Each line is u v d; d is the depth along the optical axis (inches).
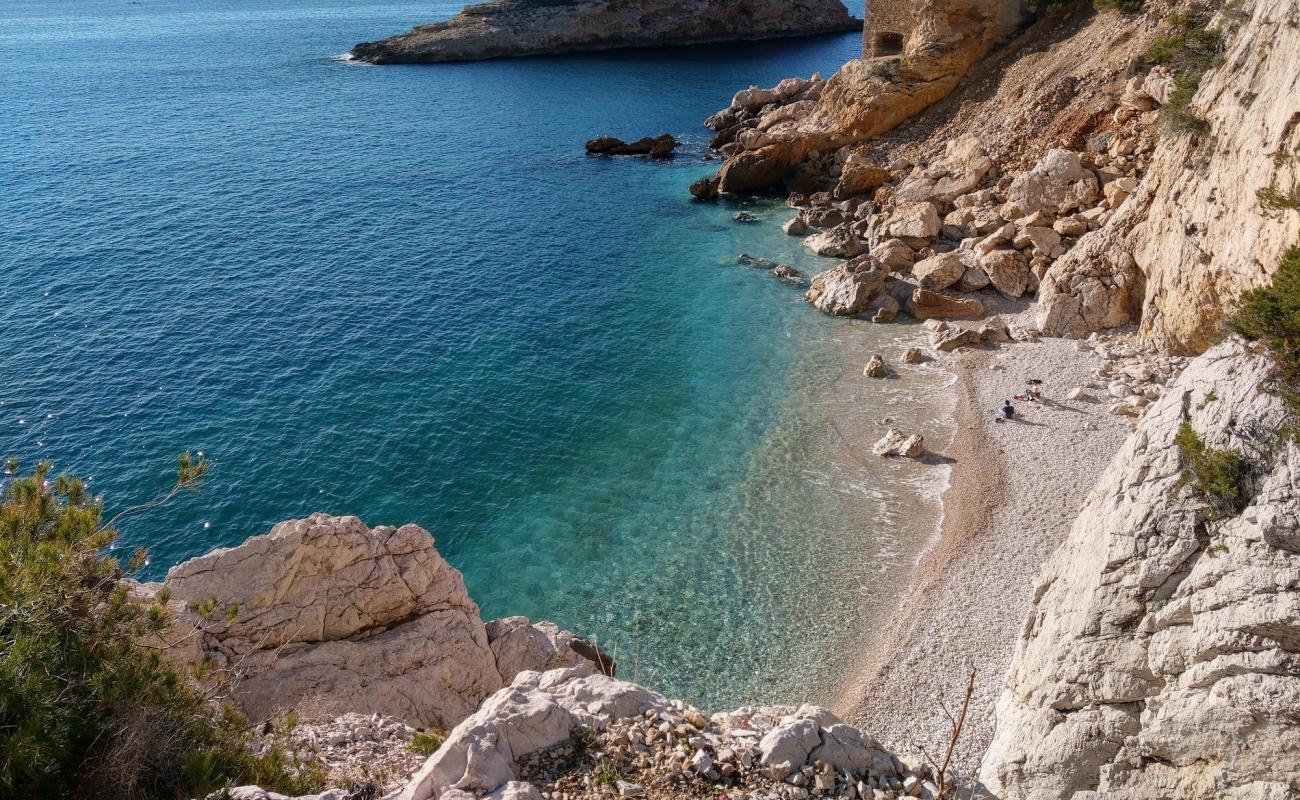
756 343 2145.7
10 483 578.9
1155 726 698.8
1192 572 714.2
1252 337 795.4
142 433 1765.5
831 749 517.0
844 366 2007.9
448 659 895.7
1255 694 636.1
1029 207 2429.9
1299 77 1263.5
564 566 1441.9
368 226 2933.1
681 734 525.3
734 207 3147.1
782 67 5610.2
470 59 5925.2
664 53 6117.1
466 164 3644.2
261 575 861.2
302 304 2351.1
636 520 1544.0
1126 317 1990.7
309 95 4881.9
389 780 615.5
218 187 3272.6
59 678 479.5
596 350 2129.7
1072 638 784.9
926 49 3203.7
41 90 4960.6
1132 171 2331.4
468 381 1988.2
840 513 1524.4
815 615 1317.7
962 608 1289.4
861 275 2274.9
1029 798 775.7
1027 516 1460.4
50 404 1850.4
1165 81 2326.5
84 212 2962.6
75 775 468.1
